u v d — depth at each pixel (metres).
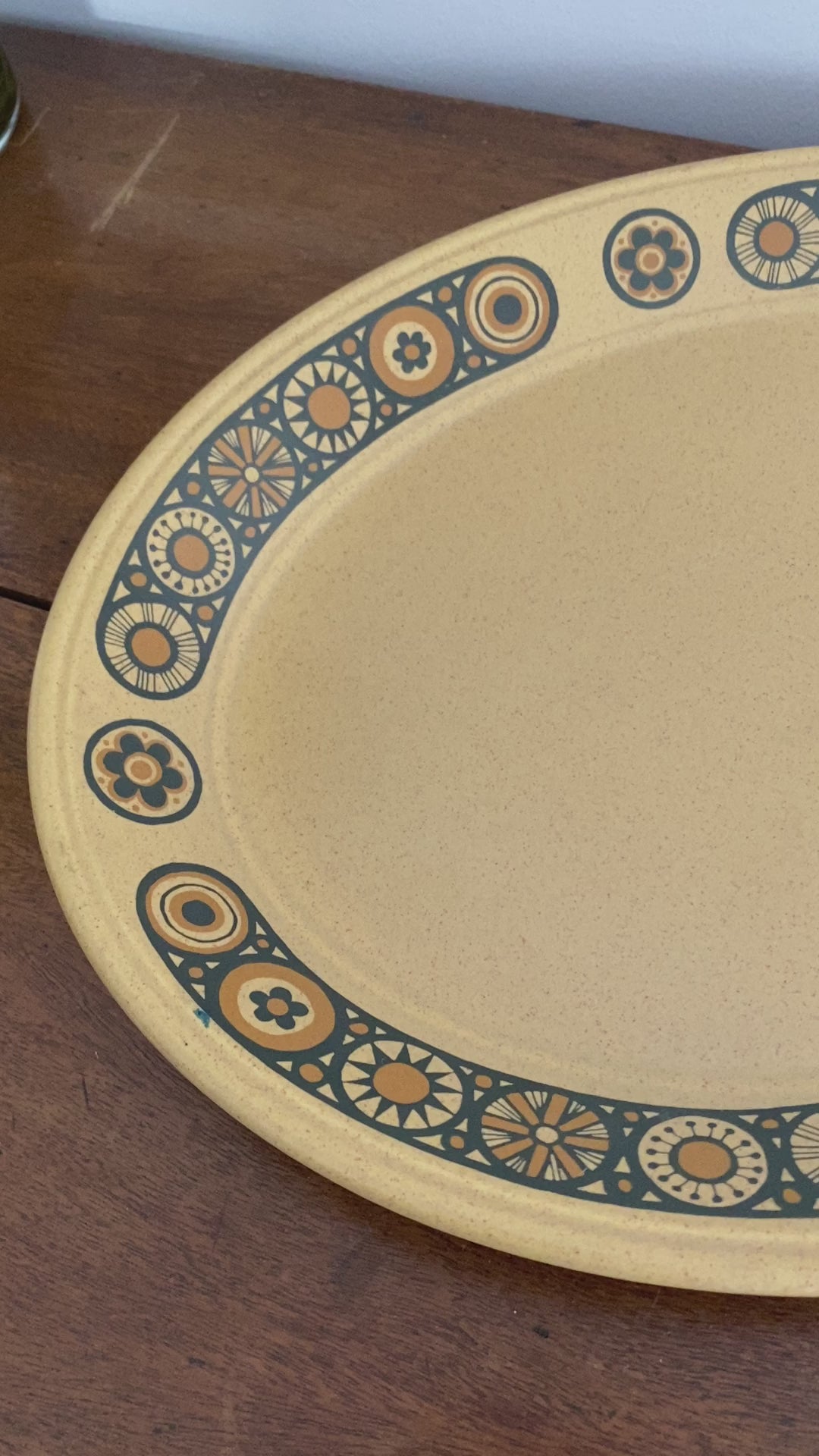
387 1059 0.52
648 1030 0.54
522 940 0.57
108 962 0.52
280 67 0.99
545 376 0.73
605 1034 0.54
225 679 0.66
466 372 0.73
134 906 0.54
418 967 0.56
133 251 0.86
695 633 0.66
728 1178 0.47
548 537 0.70
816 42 0.83
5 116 0.92
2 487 0.76
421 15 0.90
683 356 0.73
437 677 0.66
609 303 0.73
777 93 0.87
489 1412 0.47
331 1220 0.51
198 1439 0.47
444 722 0.64
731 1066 0.52
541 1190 0.46
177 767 0.62
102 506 0.65
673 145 0.85
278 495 0.70
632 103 0.92
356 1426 0.47
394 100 0.91
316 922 0.58
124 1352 0.49
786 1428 0.45
